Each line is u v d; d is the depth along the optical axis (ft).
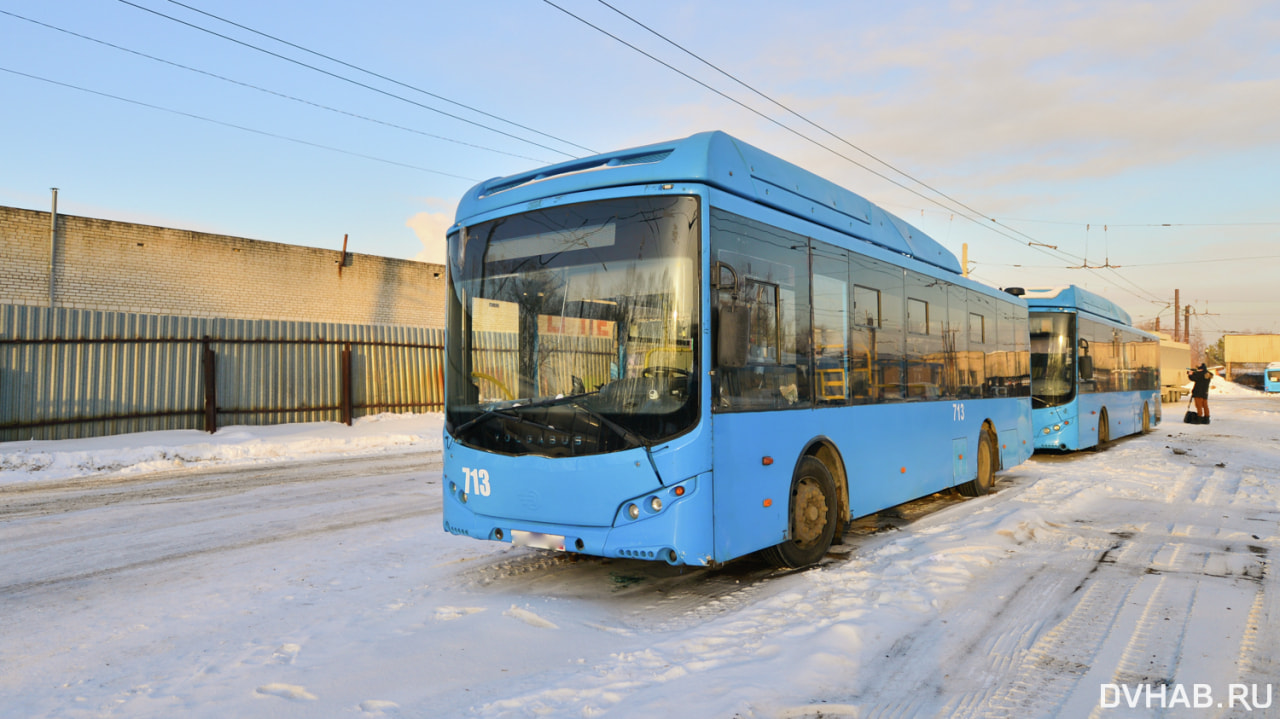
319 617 17.57
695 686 13.20
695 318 17.62
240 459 51.31
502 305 19.90
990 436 36.68
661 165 18.49
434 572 21.74
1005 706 12.67
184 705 12.75
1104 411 57.11
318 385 65.72
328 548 24.72
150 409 54.95
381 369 70.79
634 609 18.29
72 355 51.47
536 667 14.43
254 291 82.43
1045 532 26.73
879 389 26.22
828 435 22.84
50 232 67.87
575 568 22.22
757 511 19.29
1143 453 53.31
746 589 19.81
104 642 16.03
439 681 13.67
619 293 18.33
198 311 77.92
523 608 17.85
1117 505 32.65
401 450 57.82
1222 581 20.30
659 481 17.38
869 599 18.33
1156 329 245.65
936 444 30.45
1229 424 85.20
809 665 14.05
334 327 67.26
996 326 38.09
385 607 18.29
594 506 17.94
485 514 19.65
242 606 18.48
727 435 18.16
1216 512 30.81
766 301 20.11
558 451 18.49
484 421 19.75
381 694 13.10
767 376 20.01
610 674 13.82
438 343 76.18
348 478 41.81
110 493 36.40
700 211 17.81
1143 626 16.67
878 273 26.58
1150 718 12.25
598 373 18.33
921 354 29.60
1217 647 15.37
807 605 17.88
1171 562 22.39
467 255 20.79
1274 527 27.68
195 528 27.96
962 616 17.28
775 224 20.75
